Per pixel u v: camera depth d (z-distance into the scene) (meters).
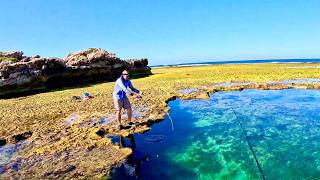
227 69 57.91
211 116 15.87
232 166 9.64
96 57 39.44
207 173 9.12
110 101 20.22
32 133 13.20
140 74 50.16
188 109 17.56
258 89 24.41
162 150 11.04
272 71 43.69
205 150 11.03
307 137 12.22
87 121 14.72
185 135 12.74
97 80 39.31
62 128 13.69
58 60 33.53
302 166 9.55
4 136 12.75
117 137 12.31
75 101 21.22
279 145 11.41
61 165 9.53
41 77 29.94
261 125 14.04
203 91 23.16
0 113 18.17
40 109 18.77
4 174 8.99
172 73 53.16
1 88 26.30
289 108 17.20
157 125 14.23
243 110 17.05
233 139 12.20
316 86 23.94
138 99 20.22
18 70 28.00
